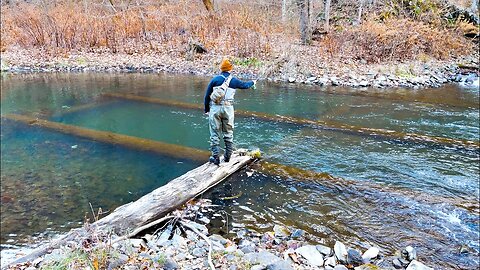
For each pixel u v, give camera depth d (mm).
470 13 16766
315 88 11531
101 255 3145
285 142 7055
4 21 18312
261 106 9656
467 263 3523
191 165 6184
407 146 6785
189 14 18312
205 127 8188
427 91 11133
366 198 4867
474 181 5355
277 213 4516
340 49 14344
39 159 6668
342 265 3363
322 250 3641
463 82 12328
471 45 15875
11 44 17422
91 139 7605
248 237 3994
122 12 18578
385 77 12352
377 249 3680
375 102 9906
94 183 5715
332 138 7246
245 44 14711
